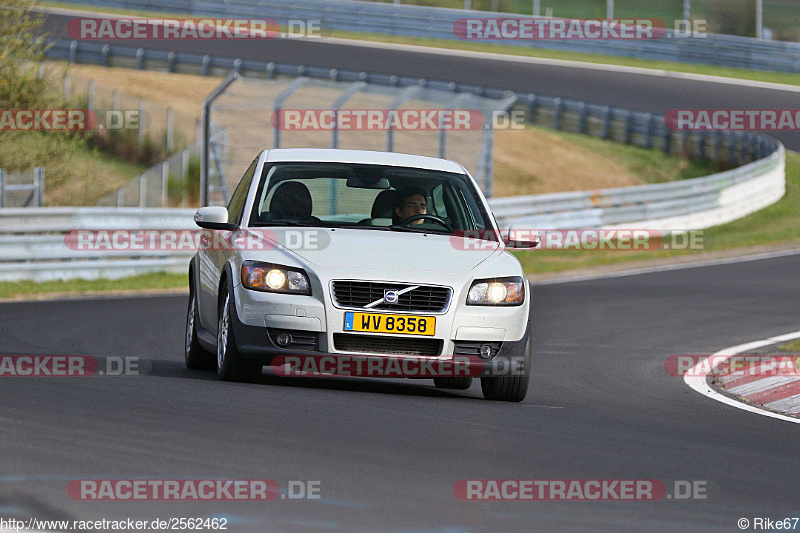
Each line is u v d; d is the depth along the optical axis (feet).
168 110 360.48
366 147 338.34
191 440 60.90
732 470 62.49
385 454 60.34
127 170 346.33
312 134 339.36
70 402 71.87
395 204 93.56
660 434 74.59
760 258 251.80
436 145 346.74
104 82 422.41
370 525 46.11
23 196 273.13
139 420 66.08
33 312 146.51
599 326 155.74
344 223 91.61
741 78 472.44
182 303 166.91
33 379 83.71
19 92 280.51
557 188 363.15
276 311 82.99
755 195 329.52
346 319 82.84
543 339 142.10
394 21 527.81
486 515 48.67
